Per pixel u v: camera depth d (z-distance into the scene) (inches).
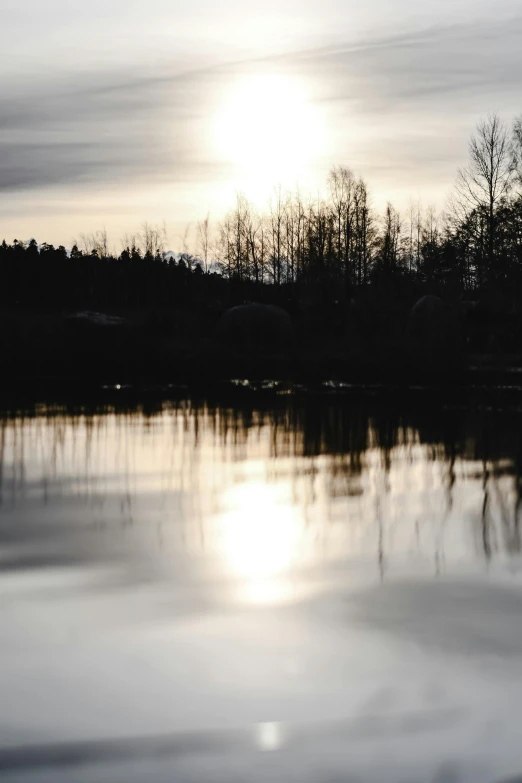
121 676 381.7
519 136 2544.3
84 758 319.0
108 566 533.0
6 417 1269.7
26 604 467.8
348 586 500.4
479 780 305.1
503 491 751.1
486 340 2005.4
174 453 949.8
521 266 2407.7
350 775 308.0
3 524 635.5
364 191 3122.5
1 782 305.6
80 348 1966.0
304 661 397.1
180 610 461.1
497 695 364.2
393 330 2148.1
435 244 3019.2
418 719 345.4
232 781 305.9
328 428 1146.7
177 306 2965.1
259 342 2121.1
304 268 2974.9
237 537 601.3
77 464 882.1
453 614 454.9
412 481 793.6
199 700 361.7
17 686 373.7
